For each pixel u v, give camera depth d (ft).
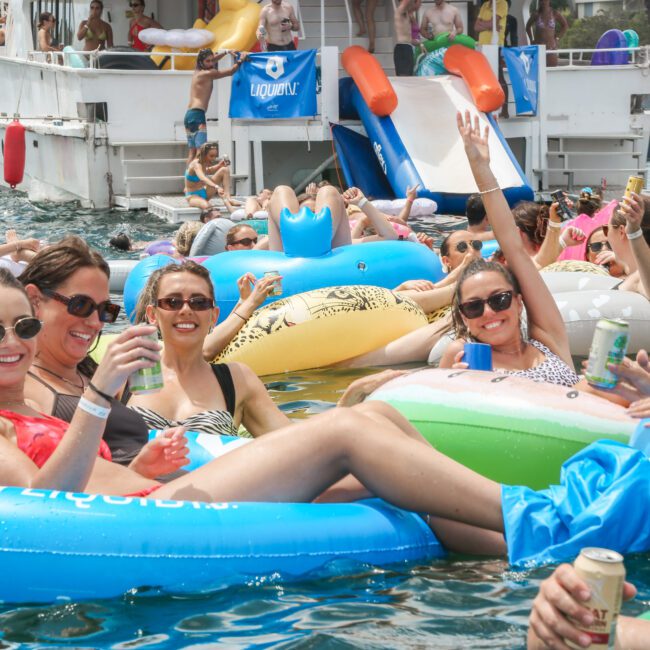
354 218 39.83
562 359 16.65
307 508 12.13
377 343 24.76
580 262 27.40
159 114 61.11
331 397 21.79
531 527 12.05
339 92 61.87
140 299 16.66
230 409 16.48
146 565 11.19
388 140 56.75
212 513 11.65
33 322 11.68
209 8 67.72
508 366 16.28
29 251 25.68
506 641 10.07
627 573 11.64
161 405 16.01
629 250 25.14
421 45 63.05
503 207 16.69
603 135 64.44
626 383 13.12
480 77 57.77
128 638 10.21
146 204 59.41
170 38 61.11
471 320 16.26
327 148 65.21
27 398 12.99
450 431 14.23
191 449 14.57
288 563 11.66
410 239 35.86
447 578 11.68
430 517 12.53
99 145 60.29
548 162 66.59
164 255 29.86
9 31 75.66
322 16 58.75
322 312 24.08
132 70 60.29
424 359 24.81
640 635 8.28
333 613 10.77
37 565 10.95
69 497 11.30
